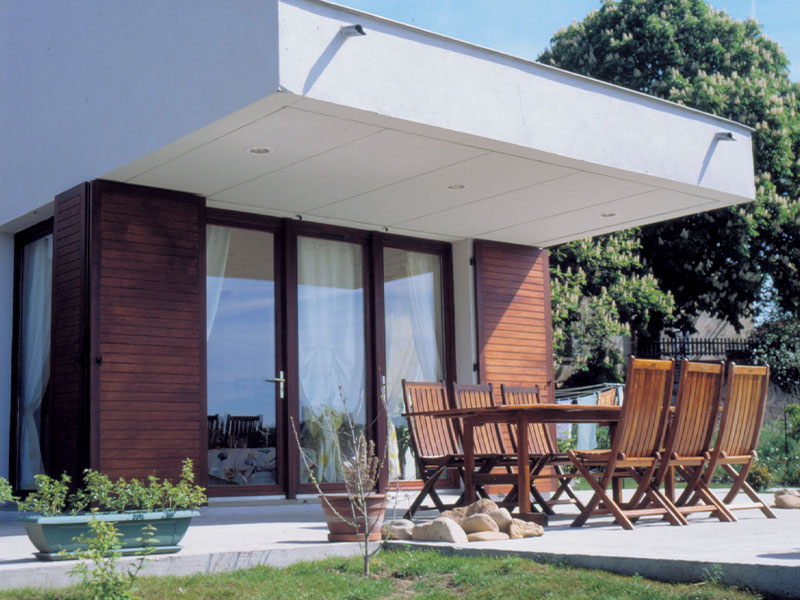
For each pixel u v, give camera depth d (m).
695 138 8.48
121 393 7.59
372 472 5.82
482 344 10.25
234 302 8.86
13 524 7.70
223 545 5.43
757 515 7.22
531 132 7.21
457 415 6.77
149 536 4.51
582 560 4.45
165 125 6.85
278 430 8.98
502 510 5.69
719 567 3.93
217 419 8.57
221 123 6.39
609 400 14.99
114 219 7.74
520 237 10.43
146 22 7.18
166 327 7.91
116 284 7.68
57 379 7.81
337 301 9.63
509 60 7.16
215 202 8.57
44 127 8.60
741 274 20.97
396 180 7.95
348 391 9.59
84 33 8.08
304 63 5.96
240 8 6.18
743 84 20.59
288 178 7.81
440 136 6.82
